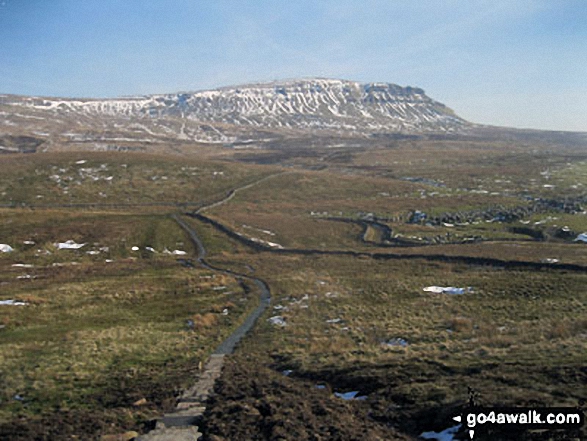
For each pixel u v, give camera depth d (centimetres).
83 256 6881
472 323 3128
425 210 10481
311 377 2133
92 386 2245
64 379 2314
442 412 1521
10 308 3903
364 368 2105
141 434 1638
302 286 4822
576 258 5272
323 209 11050
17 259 6500
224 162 16988
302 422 1589
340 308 3812
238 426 1611
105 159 15275
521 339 2441
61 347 2878
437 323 3200
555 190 12631
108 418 1792
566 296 3703
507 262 5234
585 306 3350
